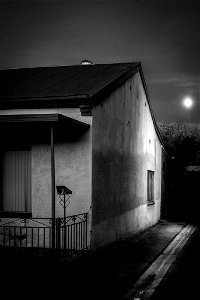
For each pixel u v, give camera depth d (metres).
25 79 12.25
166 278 7.61
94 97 8.91
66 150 9.12
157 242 12.28
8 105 9.38
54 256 7.42
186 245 11.94
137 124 14.05
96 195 9.27
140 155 14.62
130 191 12.98
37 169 9.29
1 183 9.75
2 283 6.50
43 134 9.27
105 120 10.06
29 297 5.96
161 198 19.92
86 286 6.79
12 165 9.70
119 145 11.55
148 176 16.95
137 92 14.02
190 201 25.95
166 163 21.80
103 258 9.37
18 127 8.38
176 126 34.06
